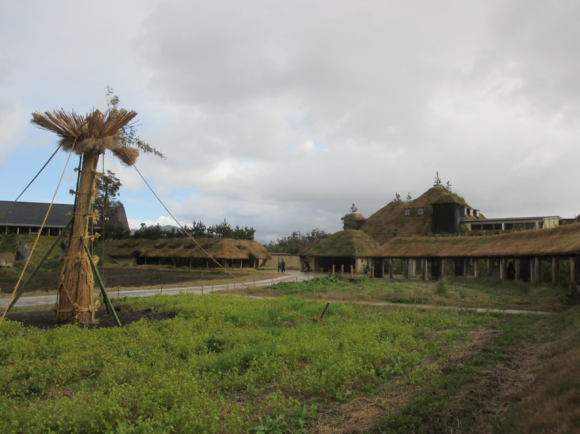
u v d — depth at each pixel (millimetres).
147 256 58469
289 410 6449
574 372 6605
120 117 14289
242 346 9805
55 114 13555
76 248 14180
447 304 19500
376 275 38938
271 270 58562
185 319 14719
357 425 6047
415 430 5801
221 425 5656
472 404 6559
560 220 35219
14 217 60219
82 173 14430
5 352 9234
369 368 8617
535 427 5219
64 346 9648
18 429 5230
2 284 29844
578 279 18203
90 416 5383
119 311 16844
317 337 10867
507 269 28750
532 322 13859
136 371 7711
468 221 46375
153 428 5344
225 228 69375
